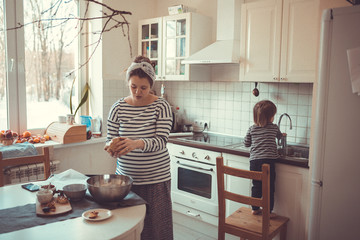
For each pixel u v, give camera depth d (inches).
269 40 103.3
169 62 133.2
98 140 129.8
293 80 99.1
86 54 139.3
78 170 128.9
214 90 135.3
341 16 62.2
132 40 145.4
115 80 140.1
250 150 96.7
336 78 63.6
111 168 142.1
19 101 118.1
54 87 130.2
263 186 72.7
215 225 112.9
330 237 67.2
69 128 116.4
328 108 65.2
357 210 63.5
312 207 69.3
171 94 151.1
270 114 94.3
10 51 114.2
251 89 123.9
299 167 90.4
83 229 48.8
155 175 70.9
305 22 95.2
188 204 119.8
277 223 86.7
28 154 102.0
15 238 45.4
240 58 111.3
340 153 64.4
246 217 88.5
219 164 78.5
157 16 153.5
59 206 56.5
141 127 70.3
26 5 117.9
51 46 127.3
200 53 118.1
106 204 58.2
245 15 108.5
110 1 134.0
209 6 135.3
